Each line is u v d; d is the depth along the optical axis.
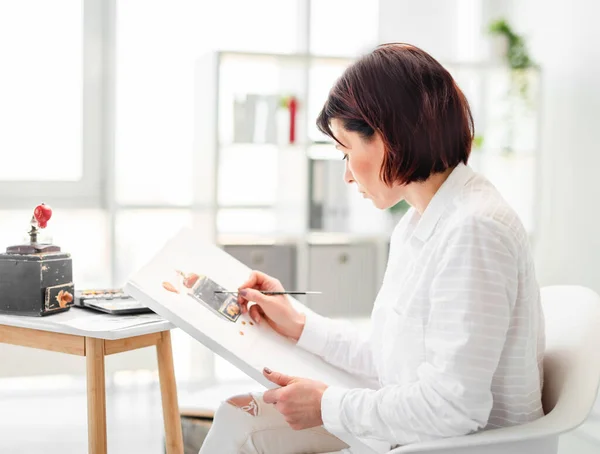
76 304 1.64
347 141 1.16
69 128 3.53
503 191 3.87
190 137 3.73
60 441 2.53
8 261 1.50
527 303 1.06
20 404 2.97
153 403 2.98
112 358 3.25
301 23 3.69
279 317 1.42
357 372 1.41
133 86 3.63
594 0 3.49
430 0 4.03
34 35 3.46
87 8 3.52
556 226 3.78
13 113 3.45
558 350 1.23
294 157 3.55
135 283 1.28
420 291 1.09
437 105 1.09
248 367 1.22
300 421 1.14
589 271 3.56
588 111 3.54
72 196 3.55
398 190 1.19
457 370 0.99
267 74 3.63
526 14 3.94
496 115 3.83
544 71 3.84
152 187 3.69
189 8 3.69
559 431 1.03
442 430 1.01
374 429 1.07
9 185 3.43
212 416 1.94
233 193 3.64
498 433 1.02
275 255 3.48
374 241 3.63
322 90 3.78
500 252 1.02
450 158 1.11
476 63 3.75
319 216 3.58
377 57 1.12
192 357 3.40
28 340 1.50
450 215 1.10
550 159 3.81
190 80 3.71
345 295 3.60
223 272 1.49
